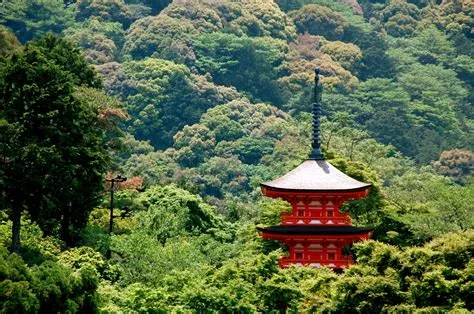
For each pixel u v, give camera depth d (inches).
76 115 4709.6
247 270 4001.0
